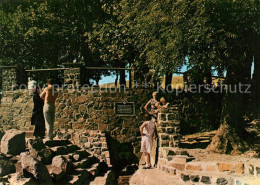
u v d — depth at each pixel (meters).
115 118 13.52
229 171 7.06
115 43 15.05
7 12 20.42
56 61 20.86
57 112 13.69
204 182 6.89
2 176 6.94
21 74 14.66
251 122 11.94
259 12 8.76
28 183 6.52
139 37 12.12
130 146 13.52
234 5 8.45
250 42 9.70
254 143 9.57
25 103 13.99
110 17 18.06
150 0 11.10
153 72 12.73
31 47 19.28
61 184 7.82
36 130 10.65
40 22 18.56
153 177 7.61
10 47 19.19
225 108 9.70
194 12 9.16
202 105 14.17
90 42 18.39
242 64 9.60
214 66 9.13
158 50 9.99
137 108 13.70
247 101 12.70
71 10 19.38
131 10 12.80
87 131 13.20
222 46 8.62
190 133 13.79
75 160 10.21
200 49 9.25
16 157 7.93
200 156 8.71
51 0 19.16
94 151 12.79
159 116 8.91
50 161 8.92
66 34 18.92
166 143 8.76
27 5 20.33
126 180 12.10
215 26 8.70
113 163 13.20
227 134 9.38
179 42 8.95
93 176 10.01
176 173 7.53
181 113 13.88
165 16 9.48
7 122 14.12
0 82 19.28
